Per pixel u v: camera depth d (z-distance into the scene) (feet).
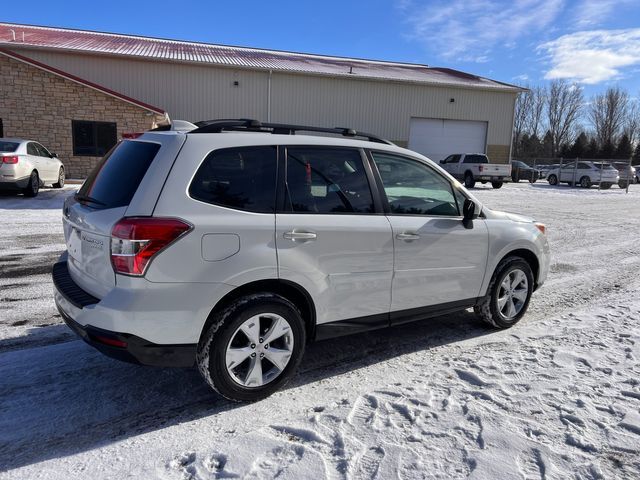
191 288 9.87
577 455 8.96
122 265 9.55
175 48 93.56
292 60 99.71
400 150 13.30
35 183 45.03
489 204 58.85
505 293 15.78
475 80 104.12
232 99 82.84
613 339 14.83
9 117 58.80
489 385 11.66
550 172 106.32
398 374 12.47
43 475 8.45
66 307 10.78
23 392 11.31
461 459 8.80
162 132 11.16
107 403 10.97
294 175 11.34
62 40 82.99
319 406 10.82
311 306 11.56
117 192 10.44
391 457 8.84
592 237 36.17
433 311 13.93
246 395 10.85
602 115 273.33
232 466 8.59
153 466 8.70
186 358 10.17
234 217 10.34
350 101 89.86
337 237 11.55
